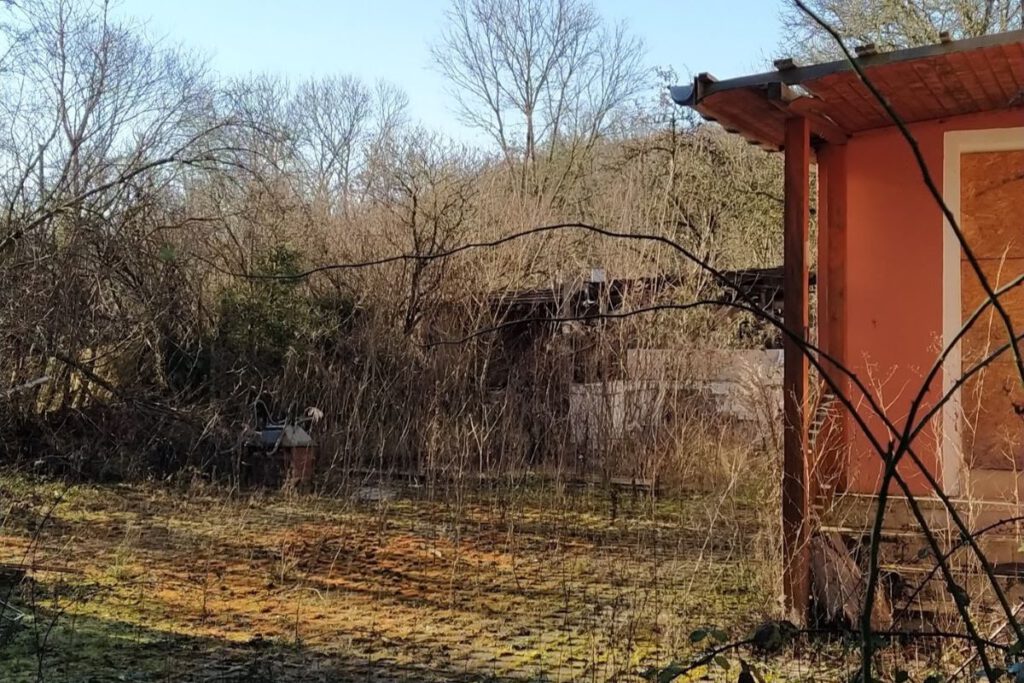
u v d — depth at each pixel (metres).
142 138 12.62
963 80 5.55
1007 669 2.12
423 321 13.78
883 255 6.62
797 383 5.55
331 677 4.81
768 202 18.81
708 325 12.60
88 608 6.06
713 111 5.63
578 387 12.13
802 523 5.43
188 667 4.94
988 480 6.02
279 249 13.84
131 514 9.52
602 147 26.56
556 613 6.16
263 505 10.29
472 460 10.88
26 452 11.38
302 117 28.59
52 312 11.28
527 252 16.11
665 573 7.12
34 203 11.74
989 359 1.89
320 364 12.56
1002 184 6.42
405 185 15.35
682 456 10.98
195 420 11.91
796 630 2.62
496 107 27.83
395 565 7.63
